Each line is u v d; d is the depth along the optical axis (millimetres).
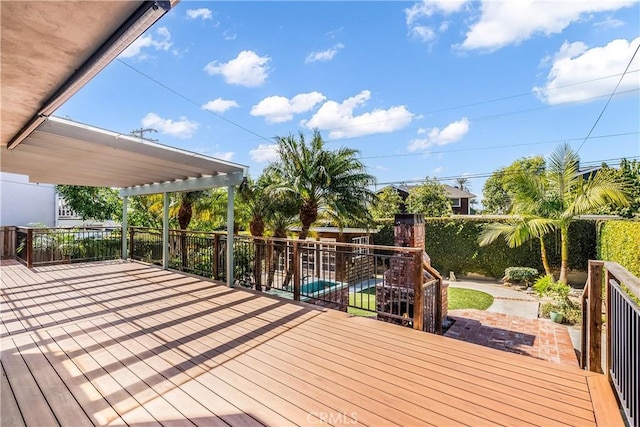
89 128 3883
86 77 2357
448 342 3068
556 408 2012
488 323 5512
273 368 2559
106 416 1962
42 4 1639
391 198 17156
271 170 8586
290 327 3475
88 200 12789
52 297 4688
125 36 1907
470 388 2252
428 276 4785
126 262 7793
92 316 3838
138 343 3061
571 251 9984
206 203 10281
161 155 4516
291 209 8328
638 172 7707
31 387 2291
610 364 2297
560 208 8594
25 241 7918
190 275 6223
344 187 8156
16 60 2172
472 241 11641
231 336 3225
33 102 2844
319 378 2400
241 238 5625
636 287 1562
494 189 22750
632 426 1746
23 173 6270
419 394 2182
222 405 2070
